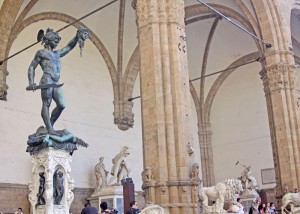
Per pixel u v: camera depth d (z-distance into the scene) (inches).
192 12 1375.5
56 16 1263.5
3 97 1093.1
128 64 1441.9
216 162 1728.6
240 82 1705.2
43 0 1194.0
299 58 1609.3
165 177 677.9
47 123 412.5
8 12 1115.9
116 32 1396.4
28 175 1119.6
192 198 673.6
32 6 1176.2
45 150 398.6
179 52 736.3
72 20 1304.1
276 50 1157.1
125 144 1403.8
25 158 1122.0
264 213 1036.5
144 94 729.6
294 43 1537.9
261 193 1230.3
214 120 1754.4
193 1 1348.4
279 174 1123.9
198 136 1731.1
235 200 650.2
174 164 684.7
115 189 1170.0
